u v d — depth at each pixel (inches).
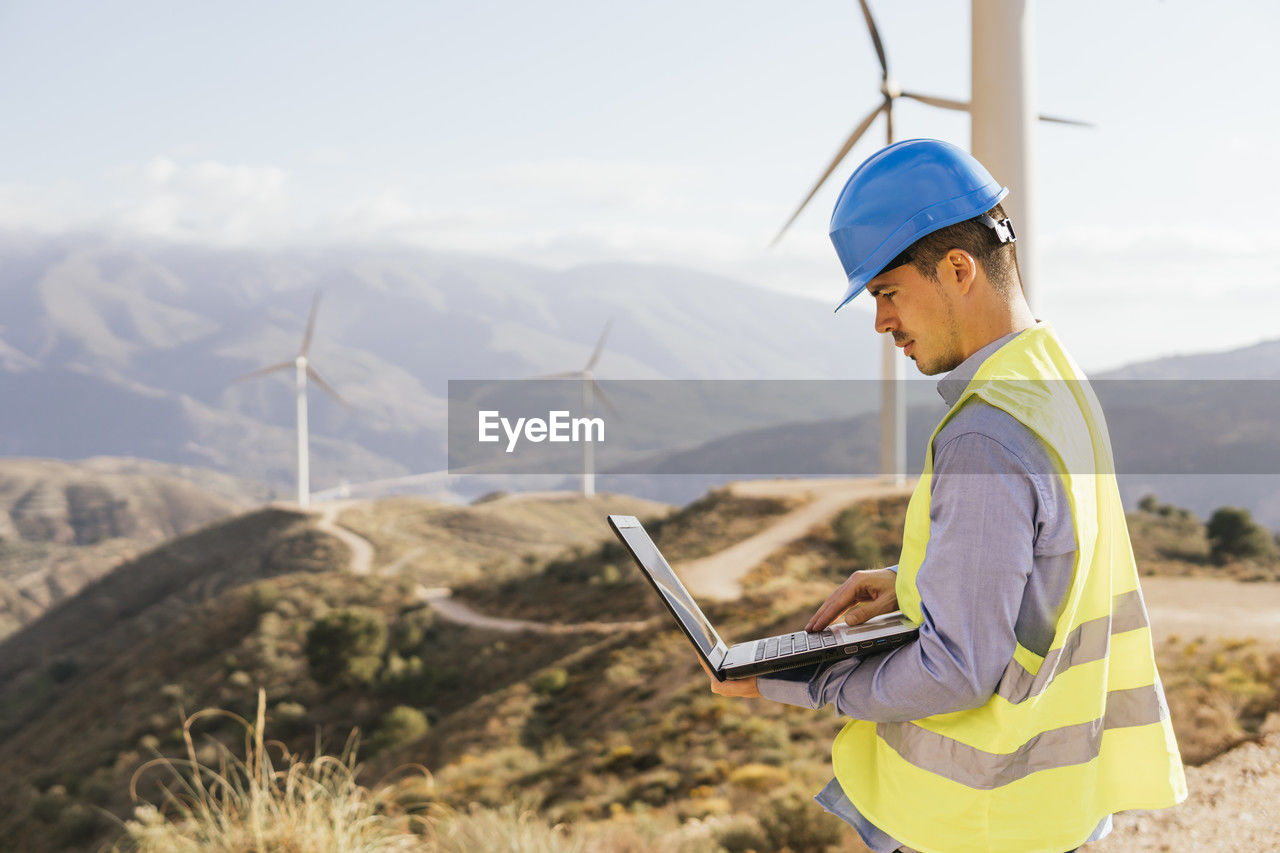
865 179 64.2
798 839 333.7
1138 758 66.0
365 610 3041.3
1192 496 6328.7
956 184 61.6
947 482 56.7
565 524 6087.6
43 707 3395.7
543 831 206.2
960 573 54.7
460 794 948.6
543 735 1321.4
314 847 163.6
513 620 2760.8
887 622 65.2
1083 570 57.6
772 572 2321.6
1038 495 55.2
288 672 2561.5
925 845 60.2
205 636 3004.4
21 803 1973.4
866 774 67.4
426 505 6141.7
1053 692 59.4
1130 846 153.3
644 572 69.2
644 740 975.6
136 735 2314.2
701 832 386.3
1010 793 58.4
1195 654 421.7
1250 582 1031.0
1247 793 165.0
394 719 1943.9
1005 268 62.3
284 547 5027.1
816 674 63.7
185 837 164.2
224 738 2078.0
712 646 68.4
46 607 7815.0
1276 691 257.4
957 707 56.0
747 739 795.4
